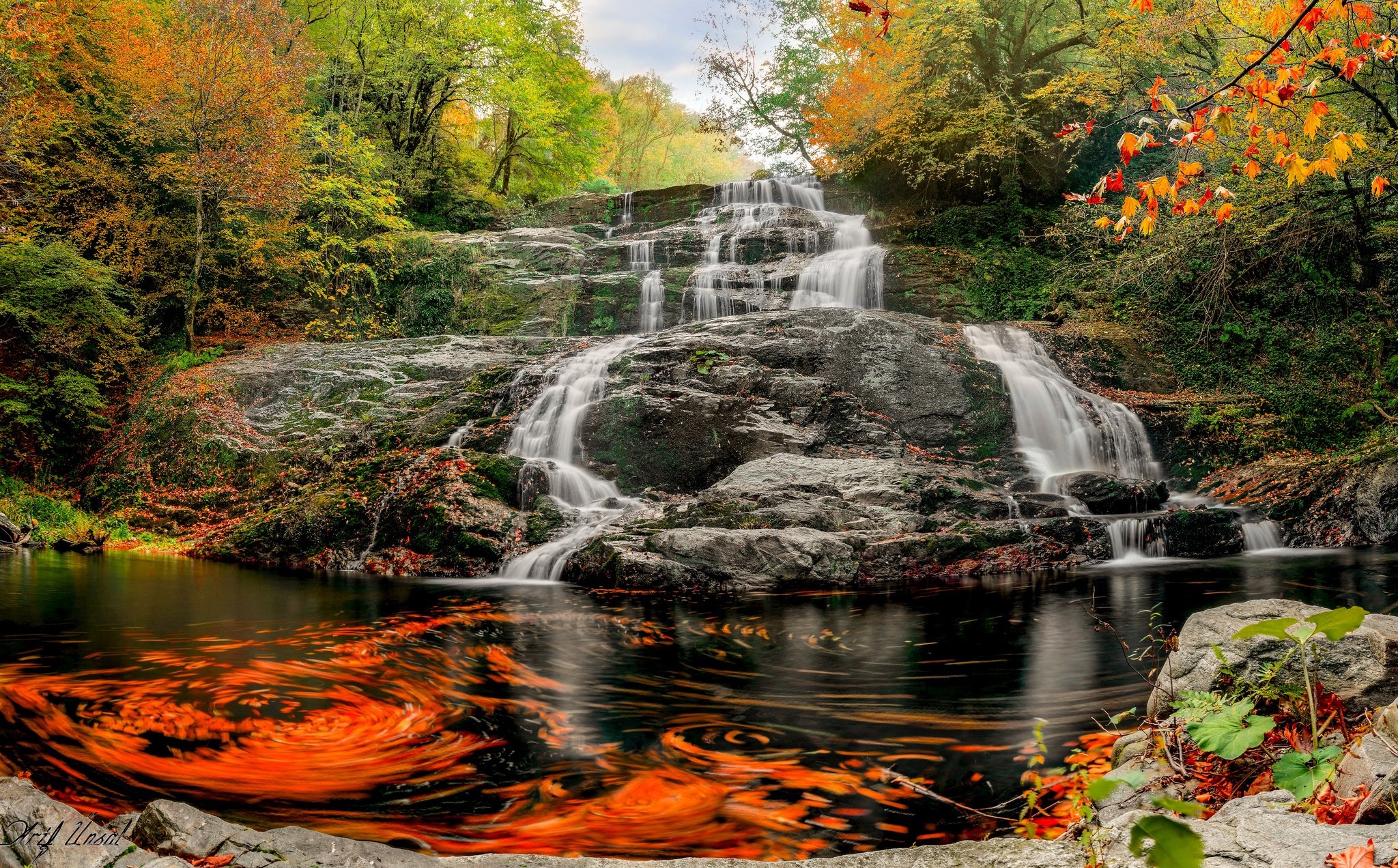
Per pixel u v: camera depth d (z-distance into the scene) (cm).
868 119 2300
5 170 1756
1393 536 1216
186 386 1625
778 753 430
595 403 1363
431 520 1147
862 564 1005
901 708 506
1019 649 655
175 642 668
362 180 2295
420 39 2712
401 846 320
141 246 1939
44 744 430
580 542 1081
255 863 233
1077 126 568
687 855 315
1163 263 1778
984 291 1992
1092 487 1305
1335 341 1758
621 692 549
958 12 2147
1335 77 1259
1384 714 265
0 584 944
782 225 2216
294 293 2134
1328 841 206
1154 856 145
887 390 1452
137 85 1855
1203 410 1609
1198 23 1562
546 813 355
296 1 2703
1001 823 335
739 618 790
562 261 2175
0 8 1664
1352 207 1578
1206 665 354
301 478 1398
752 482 1160
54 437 1727
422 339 1830
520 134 3234
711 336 1514
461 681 572
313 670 589
